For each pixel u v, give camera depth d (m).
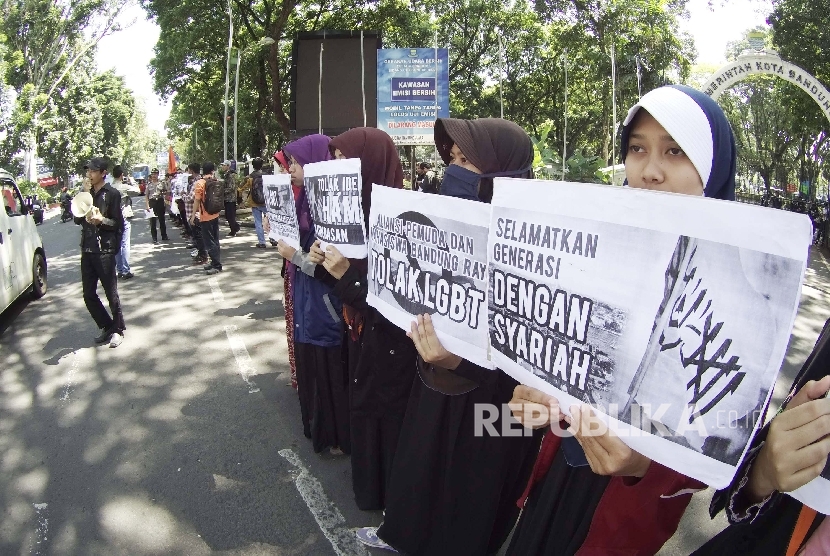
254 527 2.88
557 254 1.36
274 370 4.90
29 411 4.27
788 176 26.36
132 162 81.94
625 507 1.41
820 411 0.97
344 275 2.59
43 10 35.78
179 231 15.84
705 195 1.45
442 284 1.88
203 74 21.55
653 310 1.16
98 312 5.62
